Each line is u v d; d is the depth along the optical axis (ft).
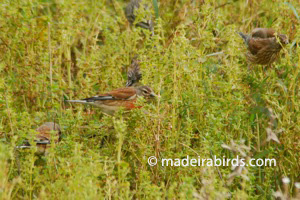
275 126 38.34
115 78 45.29
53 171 33.22
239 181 35.94
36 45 46.29
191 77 39.04
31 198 33.45
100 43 54.80
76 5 50.78
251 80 41.96
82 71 44.78
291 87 39.45
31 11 51.11
